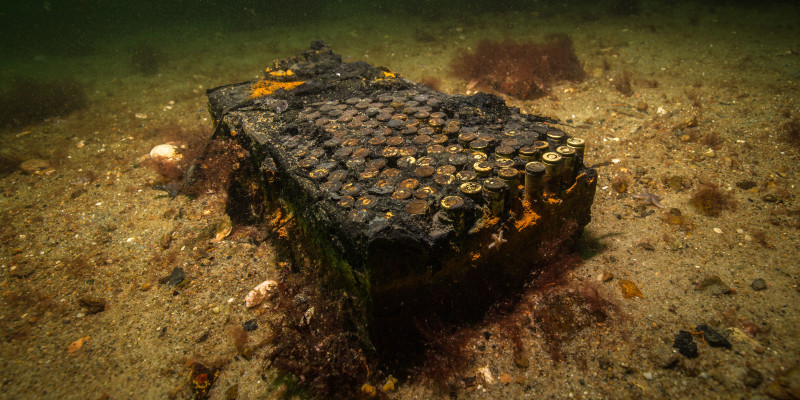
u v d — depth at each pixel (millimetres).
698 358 459
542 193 500
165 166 888
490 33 1893
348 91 793
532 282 555
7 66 2029
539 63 1259
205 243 697
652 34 1619
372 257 401
